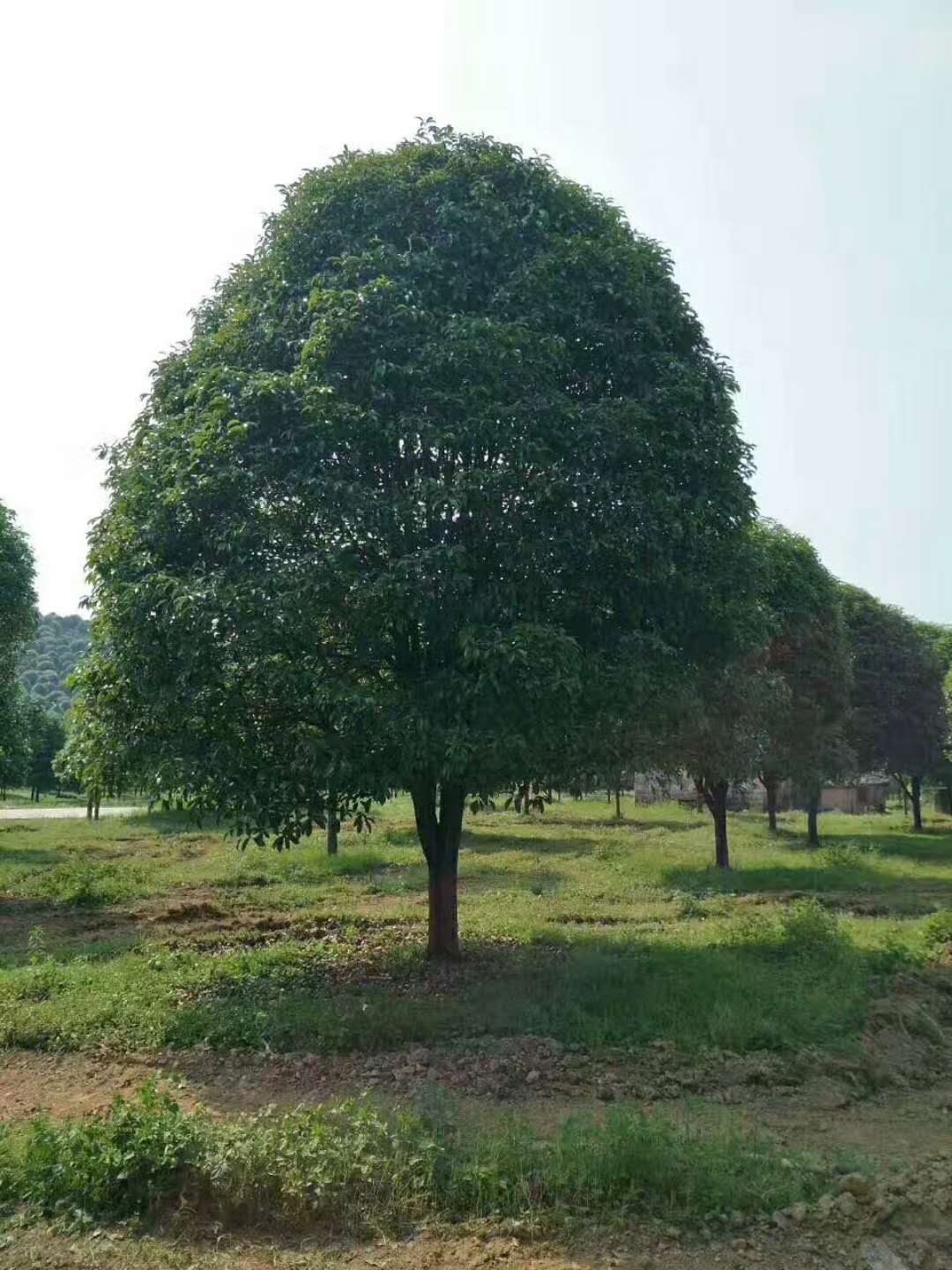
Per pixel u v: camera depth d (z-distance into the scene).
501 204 10.45
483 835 29.44
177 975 10.50
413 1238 5.11
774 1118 6.80
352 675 10.01
